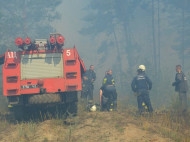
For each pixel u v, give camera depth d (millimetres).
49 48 6816
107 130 5570
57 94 6434
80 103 9031
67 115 6926
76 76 6504
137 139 5004
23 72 6352
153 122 6492
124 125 5945
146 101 7871
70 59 6535
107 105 8305
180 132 5730
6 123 6594
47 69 6488
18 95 6273
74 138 5113
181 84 8312
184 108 7918
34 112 6766
